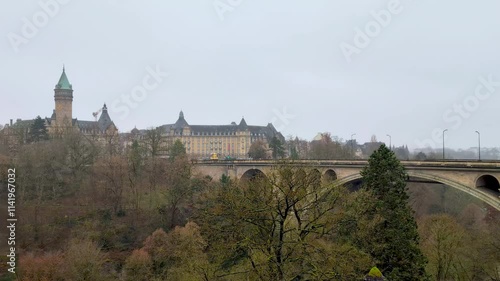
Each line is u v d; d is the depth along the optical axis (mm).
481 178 51562
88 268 49625
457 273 49500
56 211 75062
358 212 31438
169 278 48469
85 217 74875
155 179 86938
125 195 83312
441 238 49875
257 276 25516
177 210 76125
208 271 29016
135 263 56375
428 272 50531
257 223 27047
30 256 54250
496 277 46188
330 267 24578
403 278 35812
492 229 61406
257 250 28375
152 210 78125
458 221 88188
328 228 27750
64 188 84938
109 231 71000
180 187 75812
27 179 75062
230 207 27812
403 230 36969
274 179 27594
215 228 28312
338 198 30328
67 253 53750
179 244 55094
